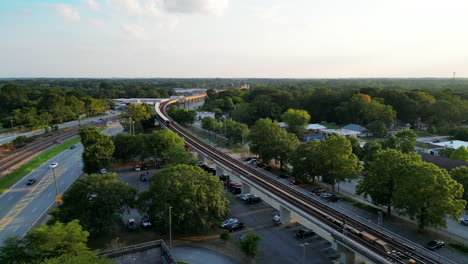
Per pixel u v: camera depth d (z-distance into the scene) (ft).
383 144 375.86
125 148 359.87
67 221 186.09
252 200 266.16
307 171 295.48
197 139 480.23
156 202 199.82
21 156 414.21
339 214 210.79
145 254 177.58
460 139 496.64
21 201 263.29
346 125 642.63
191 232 204.64
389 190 223.51
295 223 229.45
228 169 307.58
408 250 166.09
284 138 350.43
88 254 141.38
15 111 629.92
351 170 268.41
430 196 190.08
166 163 378.53
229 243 199.41
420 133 579.48
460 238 200.44
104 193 197.36
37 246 143.23
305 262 176.55
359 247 153.69
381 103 644.27
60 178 325.21
